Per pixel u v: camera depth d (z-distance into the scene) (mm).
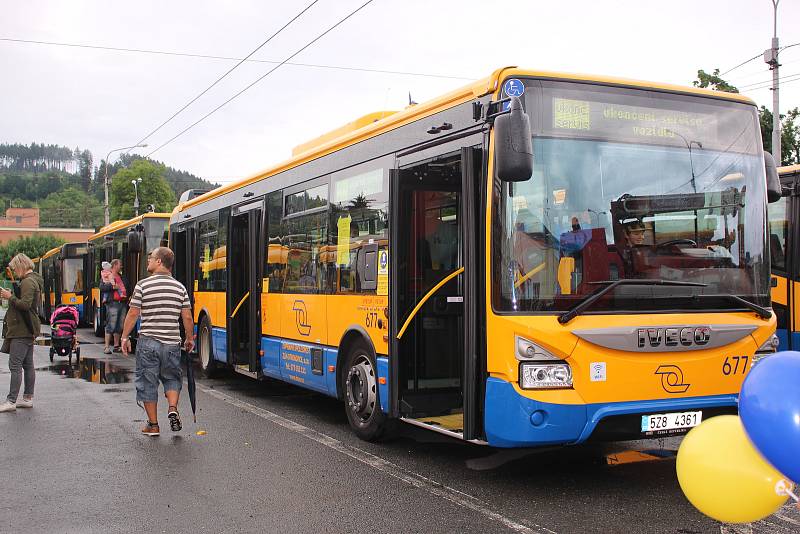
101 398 10508
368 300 7633
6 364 15445
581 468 6676
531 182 5809
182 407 9898
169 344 8086
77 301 28562
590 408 5559
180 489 6066
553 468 6691
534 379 5551
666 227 6086
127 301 17641
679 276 6047
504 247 5734
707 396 5898
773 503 3451
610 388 5609
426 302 7098
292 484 6191
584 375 5562
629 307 5805
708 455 3543
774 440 3189
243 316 11773
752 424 3277
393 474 6492
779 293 10109
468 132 6242
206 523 5254
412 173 7090
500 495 5859
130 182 78250
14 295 9555
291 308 9633
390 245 6961
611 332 5605
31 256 79000
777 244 10172
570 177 5887
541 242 5758
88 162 164750
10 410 9453
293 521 5277
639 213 6020
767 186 6645
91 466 6781
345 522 5246
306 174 9406
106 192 45969
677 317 5883
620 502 5652
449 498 5781
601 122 6047
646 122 6176
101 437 7977
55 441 7781
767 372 3311
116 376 12930
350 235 8117
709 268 6160
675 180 6180
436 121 6766
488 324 5789
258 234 10969
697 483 3574
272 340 10273
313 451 7363
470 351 5914
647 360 5715
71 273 28828
